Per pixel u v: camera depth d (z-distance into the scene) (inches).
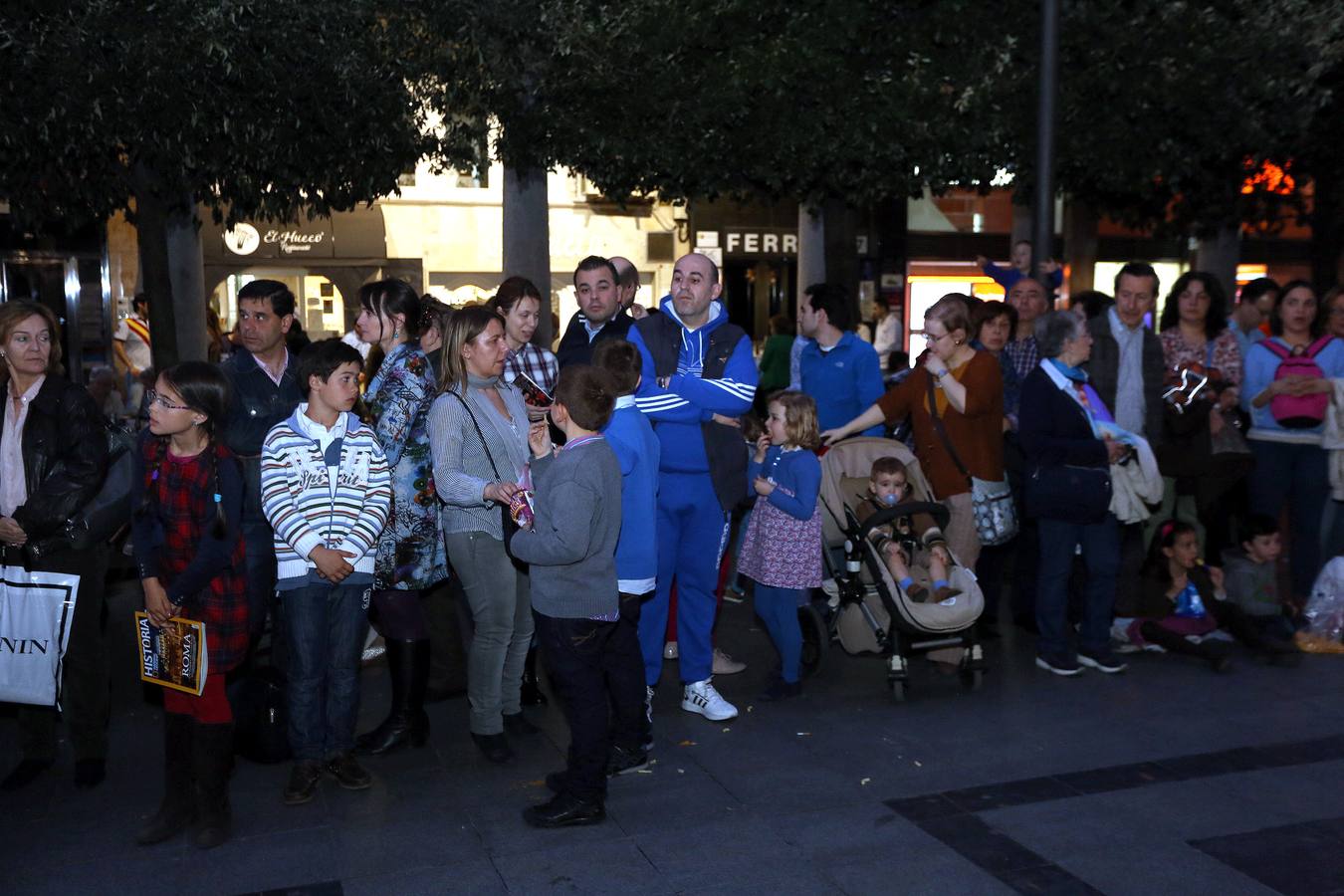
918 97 337.4
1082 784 184.9
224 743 165.3
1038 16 335.9
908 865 157.9
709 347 213.0
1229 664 247.3
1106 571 240.1
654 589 209.6
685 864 158.4
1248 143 362.9
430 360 213.8
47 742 188.9
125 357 475.8
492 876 155.2
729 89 322.7
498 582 189.5
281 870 156.9
